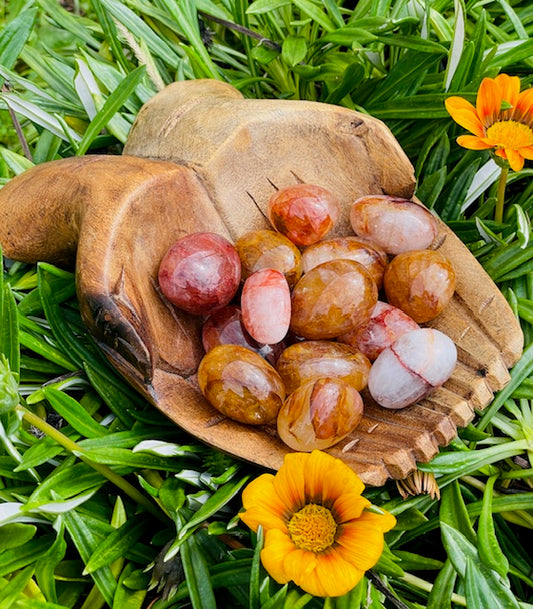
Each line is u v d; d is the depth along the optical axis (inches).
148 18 21.3
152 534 14.6
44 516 13.7
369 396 14.6
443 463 14.3
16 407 13.3
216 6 20.7
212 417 13.9
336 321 14.3
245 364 13.6
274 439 13.9
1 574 13.3
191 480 14.0
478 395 14.2
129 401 15.1
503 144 15.8
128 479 14.9
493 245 17.2
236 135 15.5
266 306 14.0
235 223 15.7
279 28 20.8
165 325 14.5
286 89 20.9
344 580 12.0
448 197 18.1
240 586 13.4
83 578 14.0
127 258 13.9
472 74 18.7
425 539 15.5
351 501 12.5
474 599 12.8
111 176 14.3
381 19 18.8
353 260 14.9
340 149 16.3
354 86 19.1
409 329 14.8
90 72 18.3
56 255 15.6
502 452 15.0
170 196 14.8
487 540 13.5
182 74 19.3
